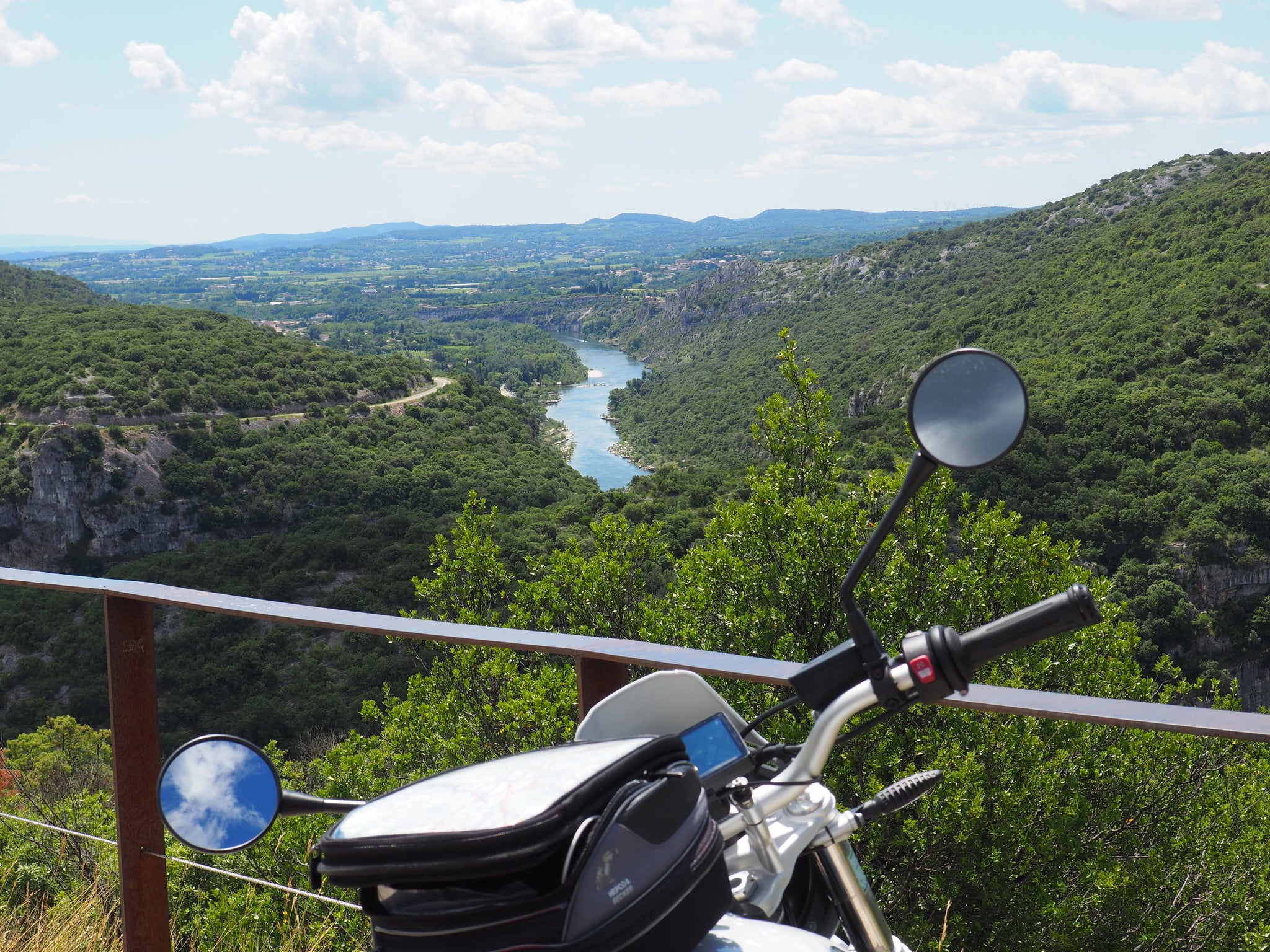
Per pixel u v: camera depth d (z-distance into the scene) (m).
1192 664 54.06
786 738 5.62
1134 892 5.27
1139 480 59.75
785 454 9.77
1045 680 7.73
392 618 1.87
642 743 0.92
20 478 84.69
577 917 0.79
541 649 1.69
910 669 0.99
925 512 8.55
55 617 41.50
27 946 2.56
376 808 0.93
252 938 2.76
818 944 0.93
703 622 9.03
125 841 2.32
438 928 0.83
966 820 5.23
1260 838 5.41
